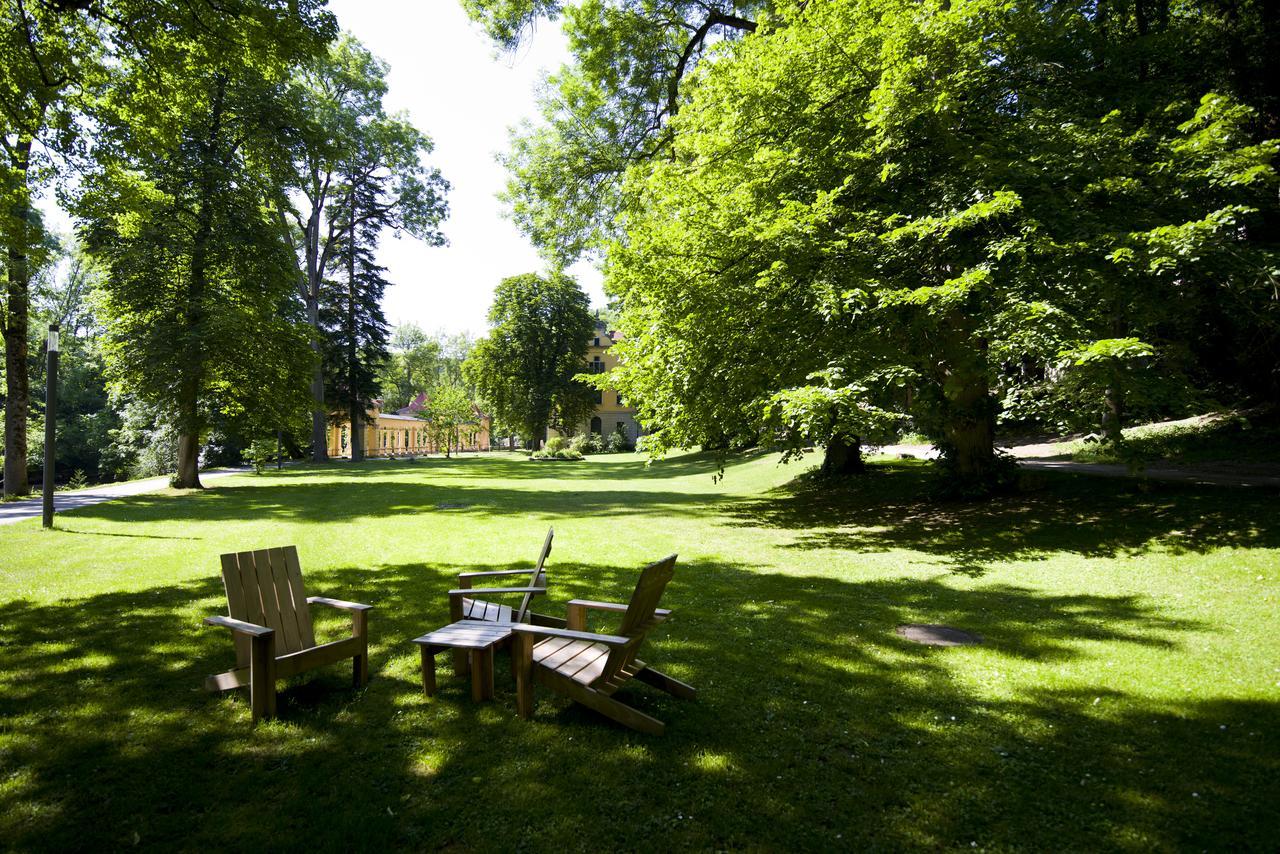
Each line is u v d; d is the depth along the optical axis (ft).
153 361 65.51
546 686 13.23
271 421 75.36
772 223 35.91
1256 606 20.27
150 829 9.61
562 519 47.39
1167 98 37.88
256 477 98.63
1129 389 29.04
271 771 11.28
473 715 13.51
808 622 20.47
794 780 11.02
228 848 9.18
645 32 65.31
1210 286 33.71
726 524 44.73
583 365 185.88
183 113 38.01
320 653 14.10
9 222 31.94
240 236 72.38
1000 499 41.60
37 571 27.86
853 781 10.99
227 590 14.24
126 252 65.10
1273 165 36.83
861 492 54.90
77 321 145.07
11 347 66.64
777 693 14.71
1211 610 20.39
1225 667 15.84
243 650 14.30
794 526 42.91
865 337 34.32
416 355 315.37
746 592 24.66
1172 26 43.68
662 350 41.32
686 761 11.61
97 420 150.20
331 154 84.02
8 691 14.67
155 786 10.78
